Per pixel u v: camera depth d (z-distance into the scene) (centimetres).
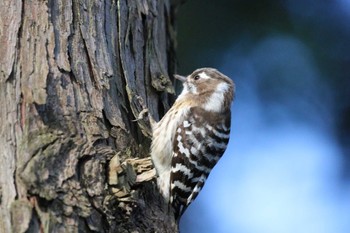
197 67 1788
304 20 1786
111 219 922
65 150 914
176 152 1193
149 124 1125
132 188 957
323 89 1775
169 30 1316
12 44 971
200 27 1802
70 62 1001
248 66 1786
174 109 1213
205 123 1234
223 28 1797
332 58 1775
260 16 1788
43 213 866
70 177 898
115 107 1038
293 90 1780
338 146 1784
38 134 909
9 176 883
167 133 1170
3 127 915
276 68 1778
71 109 965
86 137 955
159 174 1166
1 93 936
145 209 1023
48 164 890
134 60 1130
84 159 927
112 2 1106
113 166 940
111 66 1058
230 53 1789
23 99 933
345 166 1783
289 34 1777
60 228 870
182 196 1206
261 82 1784
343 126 1777
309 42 1772
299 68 1775
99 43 1055
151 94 1159
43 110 932
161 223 1045
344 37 1780
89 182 915
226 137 1273
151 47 1180
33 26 993
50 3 1018
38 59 973
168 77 1208
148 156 1115
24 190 871
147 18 1179
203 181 1242
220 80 1293
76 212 887
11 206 859
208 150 1233
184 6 1808
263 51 1781
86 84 1005
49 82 961
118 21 1108
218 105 1266
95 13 1067
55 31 1005
